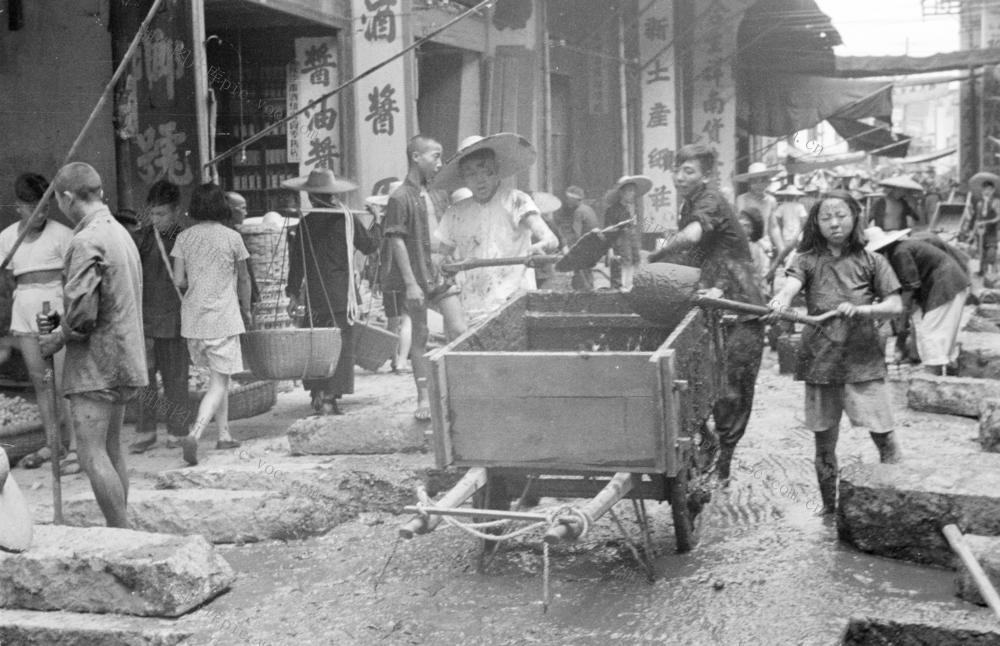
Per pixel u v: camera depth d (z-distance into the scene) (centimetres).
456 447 553
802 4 2686
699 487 595
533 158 833
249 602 554
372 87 1459
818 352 646
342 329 985
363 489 721
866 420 644
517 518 498
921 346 1088
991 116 3778
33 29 1057
